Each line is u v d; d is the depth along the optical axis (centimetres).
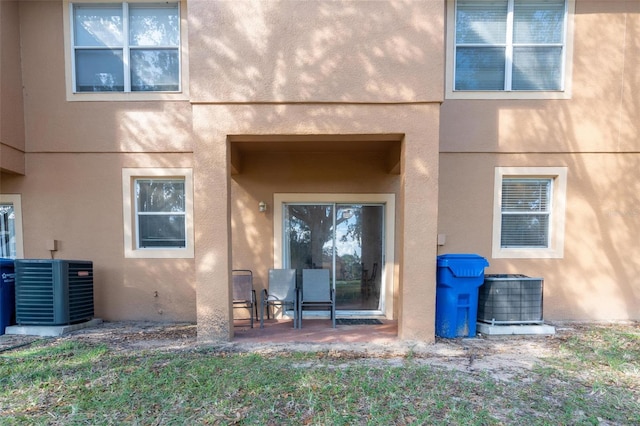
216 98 443
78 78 600
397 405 294
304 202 625
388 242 616
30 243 604
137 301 607
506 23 586
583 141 591
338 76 445
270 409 289
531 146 592
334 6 442
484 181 598
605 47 583
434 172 449
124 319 607
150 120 600
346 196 617
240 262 616
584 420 277
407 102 445
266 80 444
